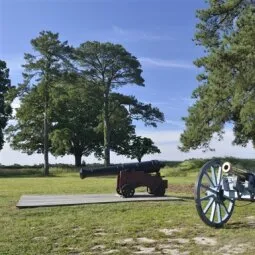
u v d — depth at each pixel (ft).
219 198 36.37
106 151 229.86
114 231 35.24
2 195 61.31
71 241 32.07
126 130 264.52
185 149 104.83
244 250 29.07
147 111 235.81
